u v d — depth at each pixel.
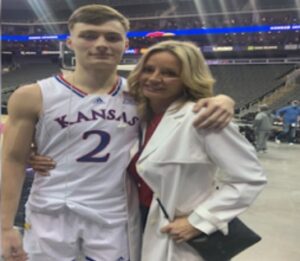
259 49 35.38
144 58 1.55
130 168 1.56
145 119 1.59
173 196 1.46
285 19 34.12
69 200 1.53
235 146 1.42
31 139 1.54
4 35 39.12
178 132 1.44
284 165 9.21
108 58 1.52
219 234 1.45
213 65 35.38
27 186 2.16
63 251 1.56
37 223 1.58
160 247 1.51
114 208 1.57
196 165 1.43
